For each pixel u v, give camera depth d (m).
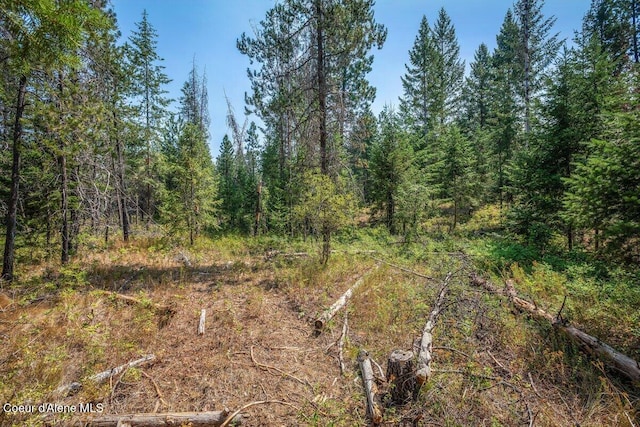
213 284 7.84
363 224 19.27
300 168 11.41
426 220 17.09
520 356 4.21
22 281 7.49
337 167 11.52
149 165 12.83
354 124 11.65
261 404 3.61
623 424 2.95
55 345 4.46
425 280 7.25
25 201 10.04
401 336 4.82
